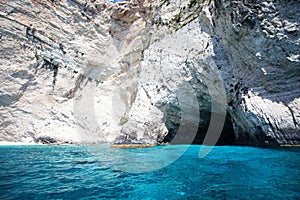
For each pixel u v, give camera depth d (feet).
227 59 29.32
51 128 46.01
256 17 24.49
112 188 11.62
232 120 30.96
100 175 14.37
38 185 12.14
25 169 16.19
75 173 14.94
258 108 24.80
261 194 10.06
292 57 22.63
